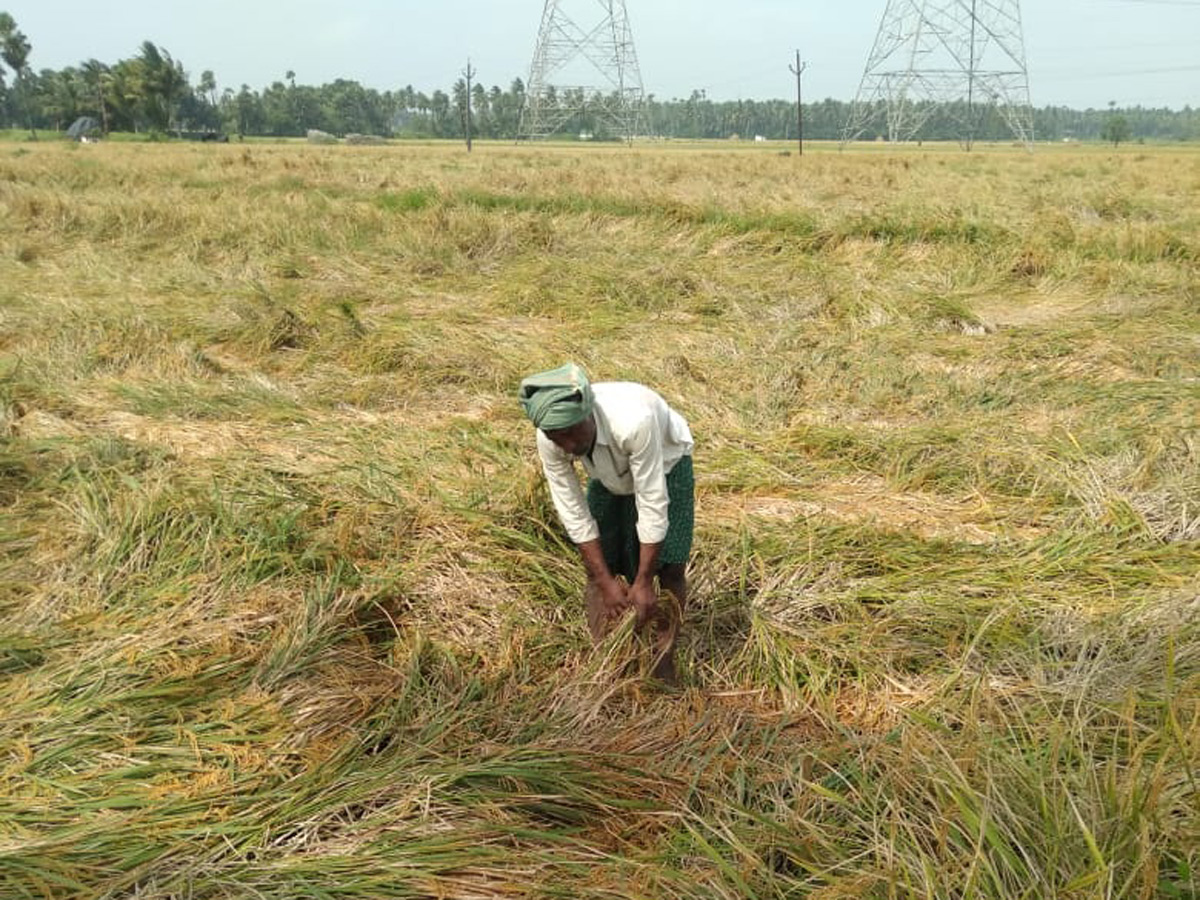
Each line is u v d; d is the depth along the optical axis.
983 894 1.91
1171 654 2.27
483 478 4.38
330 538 3.62
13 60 93.62
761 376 6.03
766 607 3.37
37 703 2.72
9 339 6.88
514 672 3.01
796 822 2.22
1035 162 31.48
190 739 2.57
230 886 2.07
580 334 7.30
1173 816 2.10
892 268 9.64
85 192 16.19
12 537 3.76
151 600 3.29
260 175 20.28
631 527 3.17
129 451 4.57
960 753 2.35
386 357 6.52
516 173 19.94
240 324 7.24
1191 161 31.59
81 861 2.13
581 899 2.09
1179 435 4.70
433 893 2.10
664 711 2.85
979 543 3.85
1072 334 6.92
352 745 2.54
